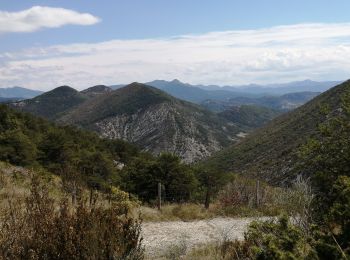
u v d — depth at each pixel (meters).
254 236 5.75
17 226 5.30
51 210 5.60
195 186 25.38
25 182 17.72
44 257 5.05
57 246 5.16
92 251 5.25
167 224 14.62
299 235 5.09
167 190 24.91
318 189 7.45
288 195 8.21
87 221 5.48
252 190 18.66
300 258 4.66
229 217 16.44
